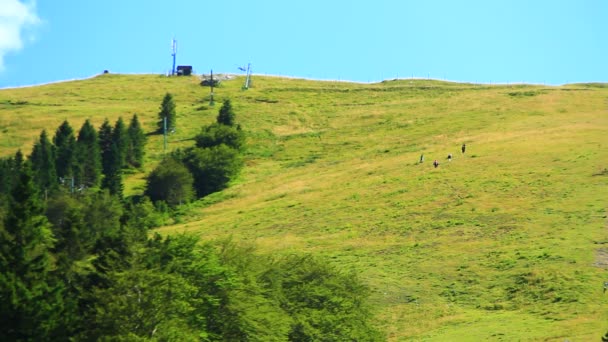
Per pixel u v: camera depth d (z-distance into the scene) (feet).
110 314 437.99
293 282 589.73
